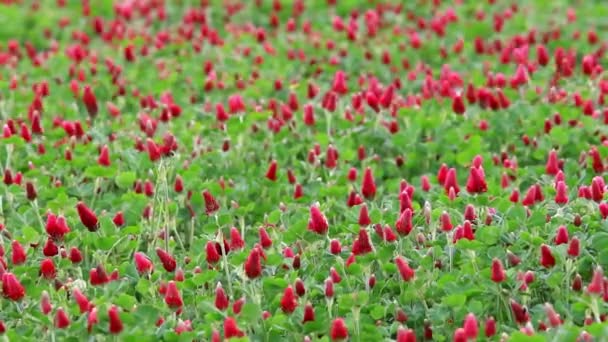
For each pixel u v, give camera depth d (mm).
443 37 17609
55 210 10766
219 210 10656
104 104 14836
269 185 11414
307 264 9383
